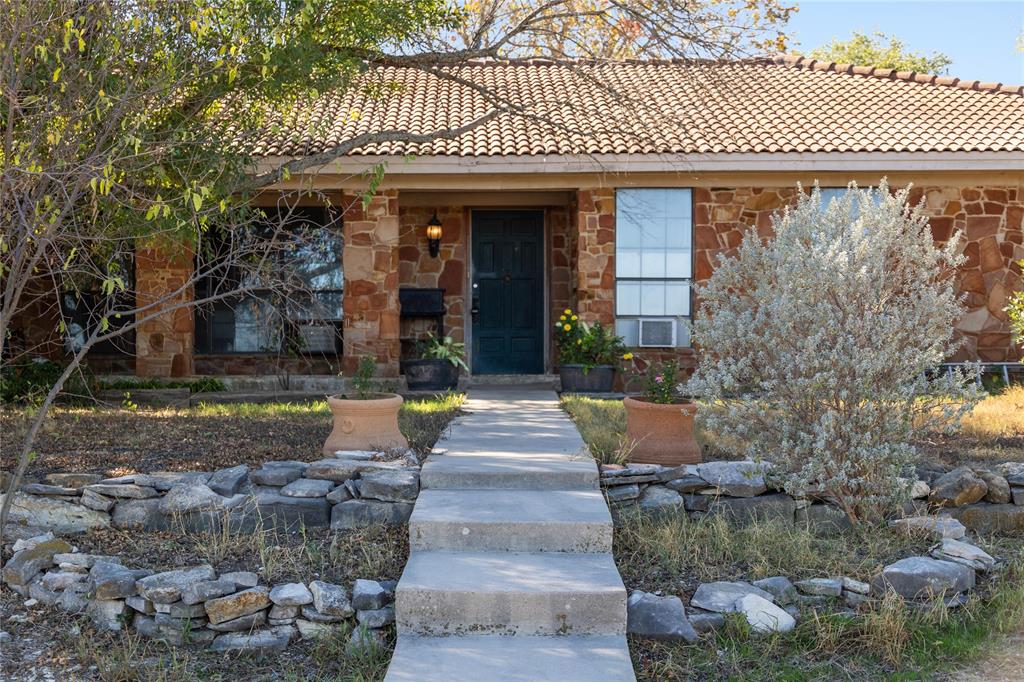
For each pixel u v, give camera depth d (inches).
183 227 294.4
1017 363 467.5
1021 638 196.1
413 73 584.1
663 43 358.9
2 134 248.2
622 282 492.4
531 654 180.9
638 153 454.9
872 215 251.6
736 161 457.4
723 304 276.8
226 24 282.4
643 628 197.3
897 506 243.8
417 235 548.7
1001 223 482.0
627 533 237.6
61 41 249.0
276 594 206.1
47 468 267.7
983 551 228.1
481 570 202.5
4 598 223.5
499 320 553.9
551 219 549.0
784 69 594.6
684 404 266.5
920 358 234.4
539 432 311.6
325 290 527.5
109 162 219.0
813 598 209.2
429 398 447.5
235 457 280.7
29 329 513.3
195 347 528.7
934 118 493.0
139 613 209.9
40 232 235.1
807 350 231.8
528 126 492.1
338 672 189.3
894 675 181.3
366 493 244.4
